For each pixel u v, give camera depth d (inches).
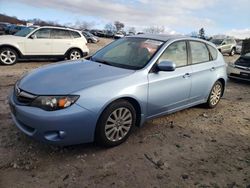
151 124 201.8
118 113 160.2
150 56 183.6
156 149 165.8
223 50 943.0
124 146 166.1
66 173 136.2
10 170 135.6
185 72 201.6
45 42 477.7
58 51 496.7
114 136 161.8
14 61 452.4
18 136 167.9
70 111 140.3
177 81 193.8
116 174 138.1
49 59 506.0
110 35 2383.1
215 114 237.5
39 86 148.6
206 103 242.8
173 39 201.6
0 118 192.2
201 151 168.4
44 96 141.3
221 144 180.4
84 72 165.5
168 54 192.1
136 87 164.9
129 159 152.4
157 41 197.9
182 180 137.6
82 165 143.6
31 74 168.7
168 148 168.4
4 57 442.9
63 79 155.0
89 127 147.3
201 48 226.8
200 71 216.7
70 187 126.5
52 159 147.2
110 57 196.1
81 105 142.9
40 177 132.0
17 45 450.0
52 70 169.9
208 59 233.3
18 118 148.8
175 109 202.2
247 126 216.5
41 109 140.4
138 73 170.1
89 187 127.3
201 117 226.1
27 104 145.3
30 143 160.9
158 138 180.4
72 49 512.4
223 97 303.9
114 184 130.6
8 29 1417.3
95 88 149.1
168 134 187.9
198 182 136.9
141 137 179.6
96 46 1159.0
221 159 160.7
